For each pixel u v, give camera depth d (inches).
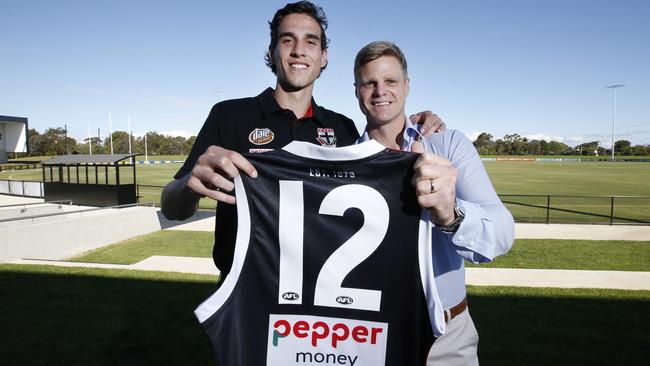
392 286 71.1
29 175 1393.9
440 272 86.2
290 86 99.1
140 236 459.5
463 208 65.7
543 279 263.0
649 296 226.4
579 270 288.5
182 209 82.4
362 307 72.2
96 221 418.6
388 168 70.4
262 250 74.1
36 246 357.4
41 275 266.1
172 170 1795.0
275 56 101.7
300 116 102.2
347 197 72.0
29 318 193.8
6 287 240.2
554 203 700.0
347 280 72.5
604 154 4995.1
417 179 62.7
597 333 177.6
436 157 63.5
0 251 326.6
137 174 1517.0
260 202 73.9
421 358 68.9
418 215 69.4
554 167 2138.3
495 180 1208.2
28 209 558.9
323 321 73.5
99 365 151.0
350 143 108.6
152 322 189.6
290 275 73.8
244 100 104.7
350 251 72.3
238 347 71.7
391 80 90.2
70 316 196.1
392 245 71.0
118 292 232.2
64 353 159.8
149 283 250.2
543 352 160.1
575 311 203.3
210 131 101.0
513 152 5088.6
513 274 275.7
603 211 603.5
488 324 187.0
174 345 166.9
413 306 70.0
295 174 73.2
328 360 73.7
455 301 87.5
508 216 73.0
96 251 397.1
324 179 72.7
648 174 1503.4
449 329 86.9
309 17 97.0
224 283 71.7
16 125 2007.9
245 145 98.4
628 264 308.7
